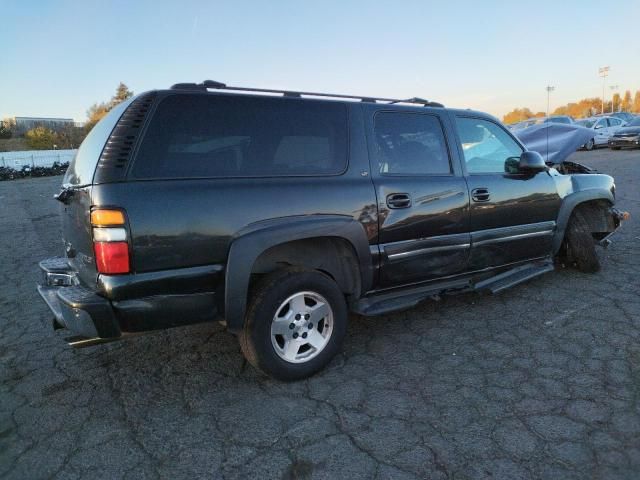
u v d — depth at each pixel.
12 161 36.44
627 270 5.16
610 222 5.31
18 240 8.58
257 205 2.84
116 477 2.28
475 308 4.32
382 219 3.38
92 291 2.62
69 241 3.01
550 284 4.86
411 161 3.67
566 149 5.86
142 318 2.56
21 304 4.92
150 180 2.58
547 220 4.62
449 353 3.45
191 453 2.43
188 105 2.78
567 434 2.46
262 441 2.51
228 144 2.86
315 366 3.14
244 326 2.92
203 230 2.66
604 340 3.53
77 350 3.71
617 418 2.58
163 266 2.58
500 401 2.80
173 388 3.09
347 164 3.30
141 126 2.62
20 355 3.67
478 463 2.28
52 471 2.33
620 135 20.52
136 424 2.70
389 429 2.57
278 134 3.06
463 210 3.88
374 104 3.57
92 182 2.52
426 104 3.99
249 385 3.10
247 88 3.04
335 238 3.21
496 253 4.20
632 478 2.14
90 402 2.95
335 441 2.48
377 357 3.44
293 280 2.97
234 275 2.72
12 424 2.74
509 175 4.29
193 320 2.71
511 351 3.43
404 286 3.67
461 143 4.03
